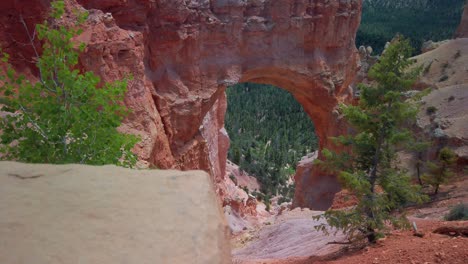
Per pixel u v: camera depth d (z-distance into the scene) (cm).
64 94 1187
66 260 277
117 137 1209
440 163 2488
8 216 321
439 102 3375
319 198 3991
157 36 2848
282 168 6712
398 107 1432
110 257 281
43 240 296
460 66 3947
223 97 4731
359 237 1493
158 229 309
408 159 3002
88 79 1229
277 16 3356
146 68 2861
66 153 1155
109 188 369
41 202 346
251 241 2797
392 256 1191
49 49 1173
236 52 3266
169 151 2752
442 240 1227
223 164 4909
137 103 2278
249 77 3478
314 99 3859
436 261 1077
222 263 288
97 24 2147
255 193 5781
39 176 397
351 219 1464
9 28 2003
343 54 3853
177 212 329
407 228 1434
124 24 2639
